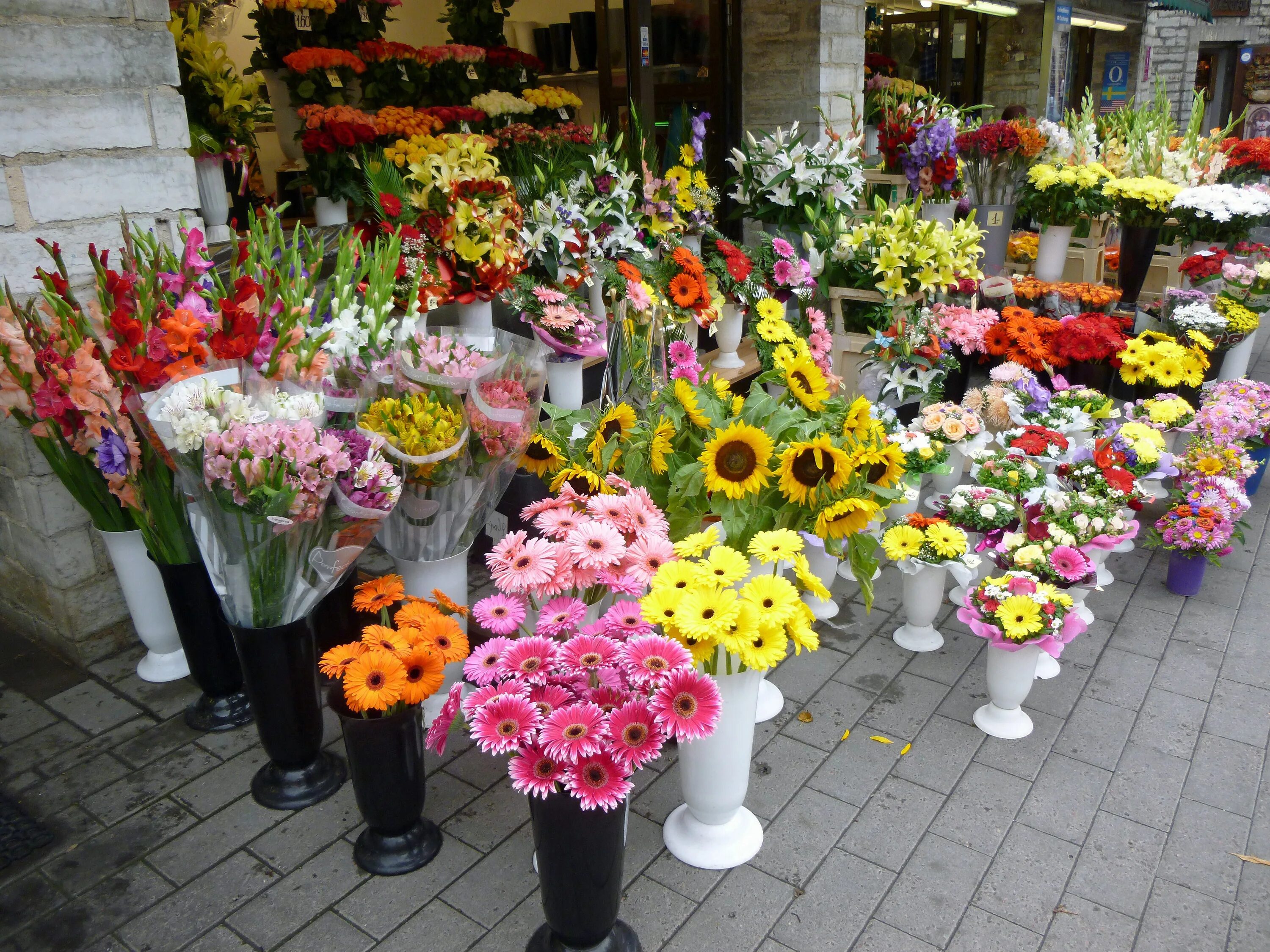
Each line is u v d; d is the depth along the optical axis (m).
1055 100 10.09
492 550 3.78
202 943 2.22
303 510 2.25
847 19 6.20
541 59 6.26
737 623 2.08
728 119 6.33
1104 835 2.55
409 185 3.70
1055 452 3.86
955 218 6.06
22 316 2.62
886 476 2.96
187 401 2.18
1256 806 2.65
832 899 2.33
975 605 2.95
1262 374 6.71
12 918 2.29
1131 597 3.84
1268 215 5.45
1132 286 5.64
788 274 4.70
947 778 2.77
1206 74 17.62
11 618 3.58
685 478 2.81
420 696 2.22
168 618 3.17
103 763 2.83
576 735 1.86
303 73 4.14
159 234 3.22
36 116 2.85
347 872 2.42
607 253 4.25
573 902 2.02
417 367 2.56
